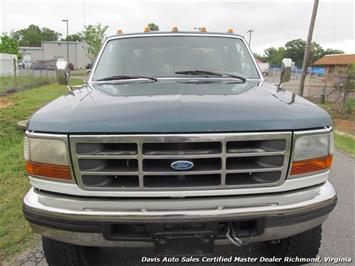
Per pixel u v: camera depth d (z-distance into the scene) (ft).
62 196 7.70
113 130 7.11
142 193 7.37
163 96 8.82
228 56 13.02
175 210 7.45
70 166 7.40
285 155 7.47
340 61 91.45
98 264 10.50
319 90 67.15
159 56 12.74
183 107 7.73
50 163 7.54
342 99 52.08
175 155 7.13
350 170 20.36
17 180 17.38
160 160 7.28
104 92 9.82
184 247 7.64
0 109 40.88
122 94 9.36
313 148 7.75
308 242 9.32
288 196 7.78
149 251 11.13
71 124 7.33
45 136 7.50
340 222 13.38
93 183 7.45
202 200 7.49
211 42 13.38
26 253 11.01
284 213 7.65
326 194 8.20
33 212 7.85
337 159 23.17
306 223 7.95
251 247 11.14
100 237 7.64
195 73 12.20
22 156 21.62
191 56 12.79
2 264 10.46
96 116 7.47
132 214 7.41
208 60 12.75
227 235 7.73
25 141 7.95
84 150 7.29
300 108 8.12
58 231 7.77
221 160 7.25
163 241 7.56
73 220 7.54
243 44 13.61
